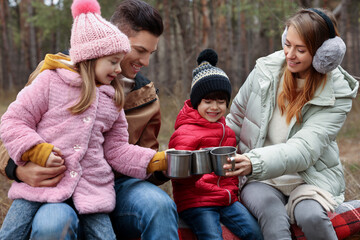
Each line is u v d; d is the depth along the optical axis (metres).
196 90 2.31
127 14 2.12
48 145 1.74
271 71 2.38
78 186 1.82
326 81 2.24
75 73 1.85
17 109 1.78
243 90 2.53
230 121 2.60
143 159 1.97
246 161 2.06
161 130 5.27
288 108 2.31
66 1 9.79
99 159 1.90
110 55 1.86
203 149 2.06
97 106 1.90
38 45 13.47
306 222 2.03
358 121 6.19
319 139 2.18
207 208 2.16
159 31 2.15
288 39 2.18
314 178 2.26
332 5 9.39
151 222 1.82
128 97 2.24
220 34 9.19
